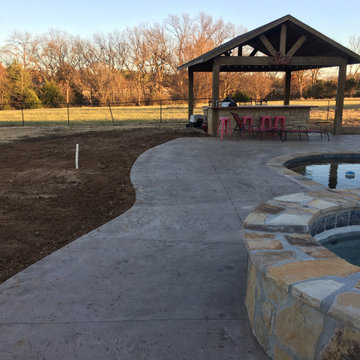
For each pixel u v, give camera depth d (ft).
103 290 9.27
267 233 8.45
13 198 18.75
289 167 26.48
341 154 30.07
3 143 41.09
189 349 7.04
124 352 6.95
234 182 20.83
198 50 158.51
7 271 10.64
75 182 22.17
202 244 12.21
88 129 57.72
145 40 178.29
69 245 12.19
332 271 6.49
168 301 8.76
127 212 15.72
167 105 148.05
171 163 26.89
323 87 164.96
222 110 43.39
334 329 5.47
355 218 10.83
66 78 183.62
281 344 6.49
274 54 41.65
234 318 8.08
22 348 7.04
